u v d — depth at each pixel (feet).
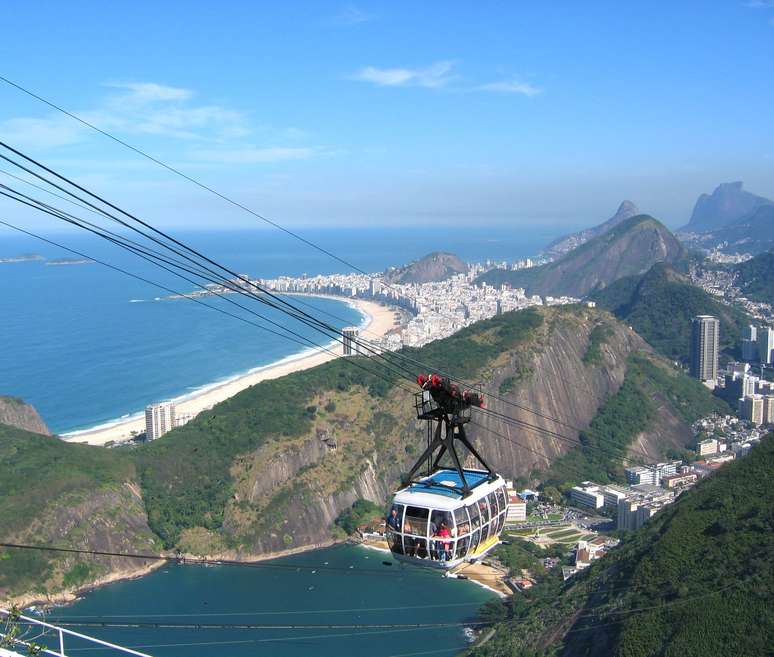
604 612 219.20
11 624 79.46
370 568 337.72
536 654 221.05
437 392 85.92
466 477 89.76
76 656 239.71
